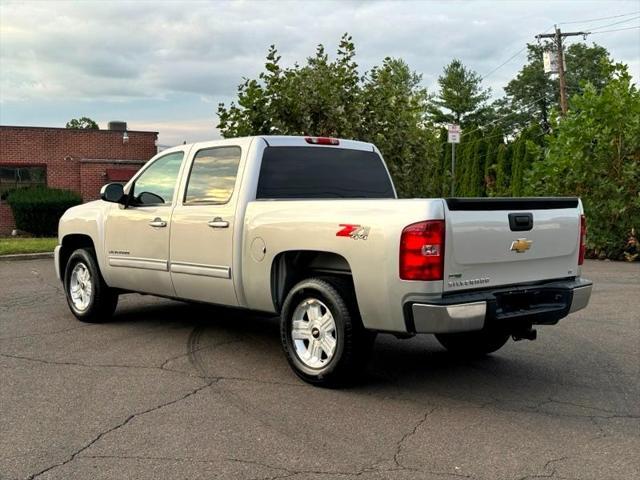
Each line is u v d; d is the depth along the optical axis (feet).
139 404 16.62
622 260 50.24
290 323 18.61
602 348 22.79
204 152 22.13
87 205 26.94
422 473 12.72
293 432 14.79
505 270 17.28
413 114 48.06
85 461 13.25
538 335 24.81
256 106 39.68
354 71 43.88
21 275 43.04
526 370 20.04
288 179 21.13
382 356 21.63
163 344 22.81
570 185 52.16
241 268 19.99
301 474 12.66
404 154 44.70
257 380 18.69
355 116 42.34
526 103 222.69
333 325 17.66
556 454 13.64
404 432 14.82
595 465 13.11
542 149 58.95
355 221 16.89
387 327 16.48
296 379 18.78
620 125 49.73
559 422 15.51
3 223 91.76
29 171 93.61
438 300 15.75
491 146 99.66
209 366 20.10
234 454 13.57
